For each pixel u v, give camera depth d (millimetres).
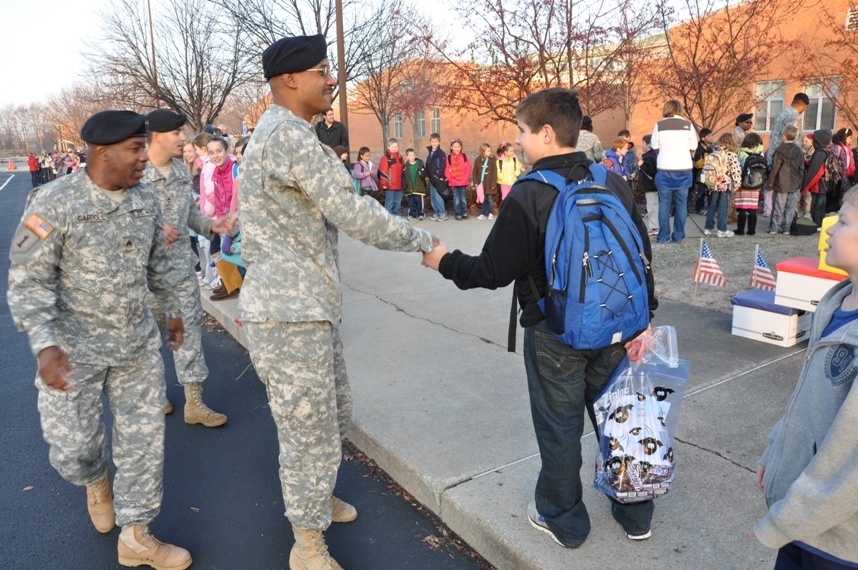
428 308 6320
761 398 3891
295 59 2443
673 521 2779
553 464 2525
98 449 2881
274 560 2957
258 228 2475
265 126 2443
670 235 9195
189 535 3160
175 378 5328
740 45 14102
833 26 15992
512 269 2354
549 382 2467
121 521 2848
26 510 3432
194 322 4340
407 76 20344
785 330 4711
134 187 2852
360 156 13195
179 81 19734
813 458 1540
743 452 3299
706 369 4348
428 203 14055
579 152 2463
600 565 2529
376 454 3682
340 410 3109
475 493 3088
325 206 2361
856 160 11336
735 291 6266
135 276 2789
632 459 2465
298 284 2463
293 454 2594
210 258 7566
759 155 9297
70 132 50906
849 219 1612
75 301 2686
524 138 2449
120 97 20375
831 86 16797
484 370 4633
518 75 12773
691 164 8750
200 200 6211
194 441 4172
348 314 6242
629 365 2527
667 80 13281
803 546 1652
